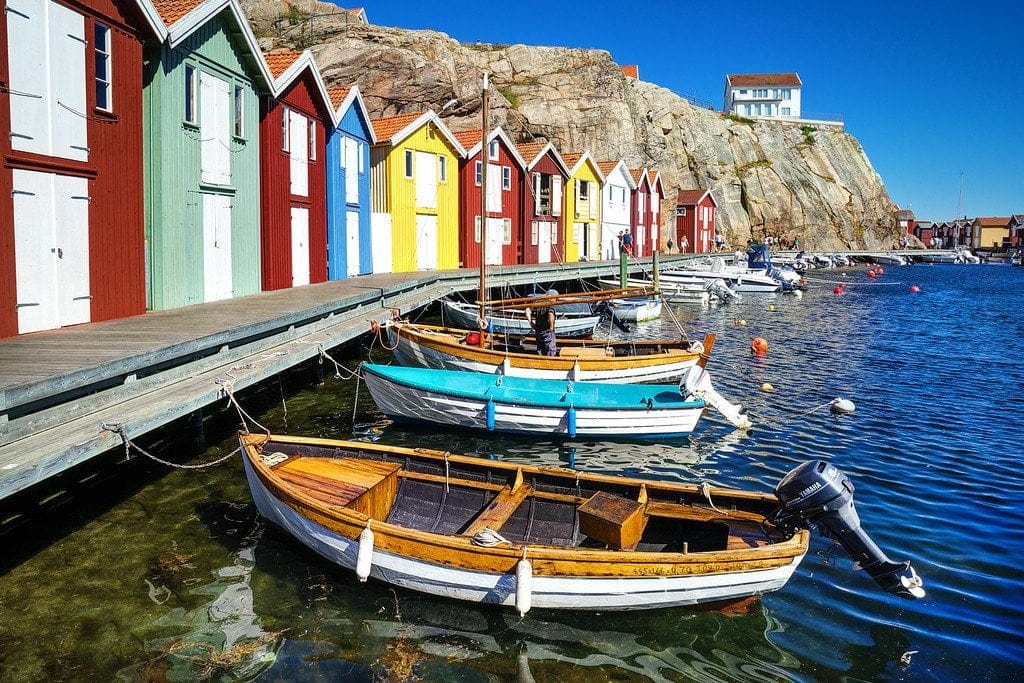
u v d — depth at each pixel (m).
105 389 10.01
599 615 7.98
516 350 19.94
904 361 25.50
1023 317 40.06
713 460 13.95
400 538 8.04
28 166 12.97
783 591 8.64
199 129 19.30
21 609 7.79
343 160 30.17
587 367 17.69
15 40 12.56
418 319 29.56
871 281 71.88
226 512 10.48
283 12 49.69
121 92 15.65
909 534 10.41
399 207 35.03
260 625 7.65
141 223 16.53
